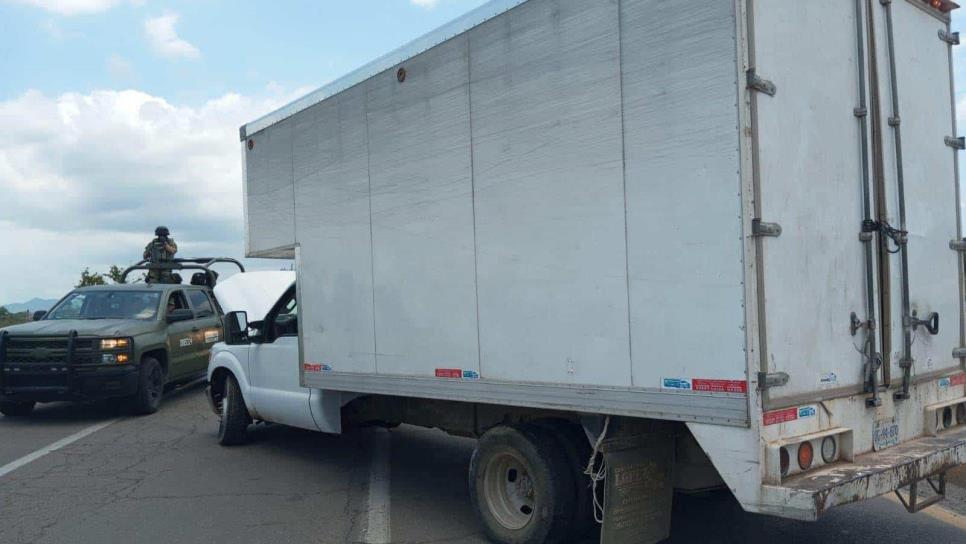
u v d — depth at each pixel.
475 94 5.35
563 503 5.01
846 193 4.59
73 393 10.81
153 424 10.88
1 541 5.71
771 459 3.90
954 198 5.71
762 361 3.91
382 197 6.20
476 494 5.57
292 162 7.41
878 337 4.76
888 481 4.28
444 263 5.61
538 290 4.90
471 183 5.38
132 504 6.68
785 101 4.18
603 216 4.52
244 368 8.78
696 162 4.08
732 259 3.94
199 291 14.53
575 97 4.68
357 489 7.15
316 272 7.04
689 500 6.52
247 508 6.54
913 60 5.34
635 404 4.35
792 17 4.28
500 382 5.16
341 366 6.71
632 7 4.38
